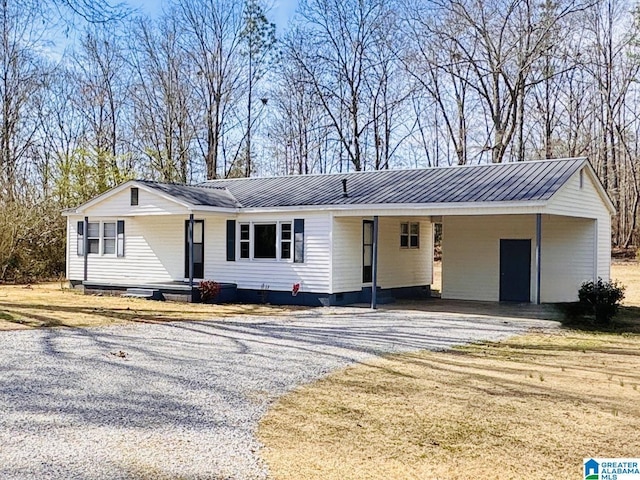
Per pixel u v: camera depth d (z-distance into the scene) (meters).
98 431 5.79
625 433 6.14
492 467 5.20
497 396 7.49
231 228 19.30
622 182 39.16
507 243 19.72
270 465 5.08
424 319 14.99
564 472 5.13
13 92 29.97
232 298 19.03
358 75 36.19
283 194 19.64
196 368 8.77
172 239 20.56
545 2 29.44
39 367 8.63
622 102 37.09
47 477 4.65
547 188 15.20
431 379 8.34
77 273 22.45
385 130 36.91
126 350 10.14
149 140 36.12
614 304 15.23
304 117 39.22
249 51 36.66
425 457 5.39
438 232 37.56
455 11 31.09
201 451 5.34
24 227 25.72
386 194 17.31
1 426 5.88
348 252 18.11
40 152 31.78
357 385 7.91
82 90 35.28
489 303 19.03
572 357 10.40
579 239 18.77
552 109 36.66
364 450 5.53
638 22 33.94
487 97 31.88
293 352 10.17
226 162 37.41
